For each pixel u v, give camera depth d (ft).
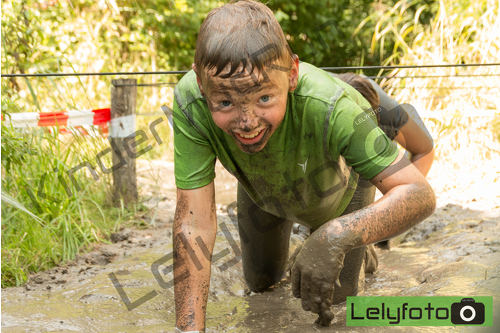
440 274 8.07
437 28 19.88
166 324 6.89
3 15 13.38
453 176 15.12
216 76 4.80
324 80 5.62
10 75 10.63
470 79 17.13
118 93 12.87
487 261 8.21
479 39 18.08
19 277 8.91
